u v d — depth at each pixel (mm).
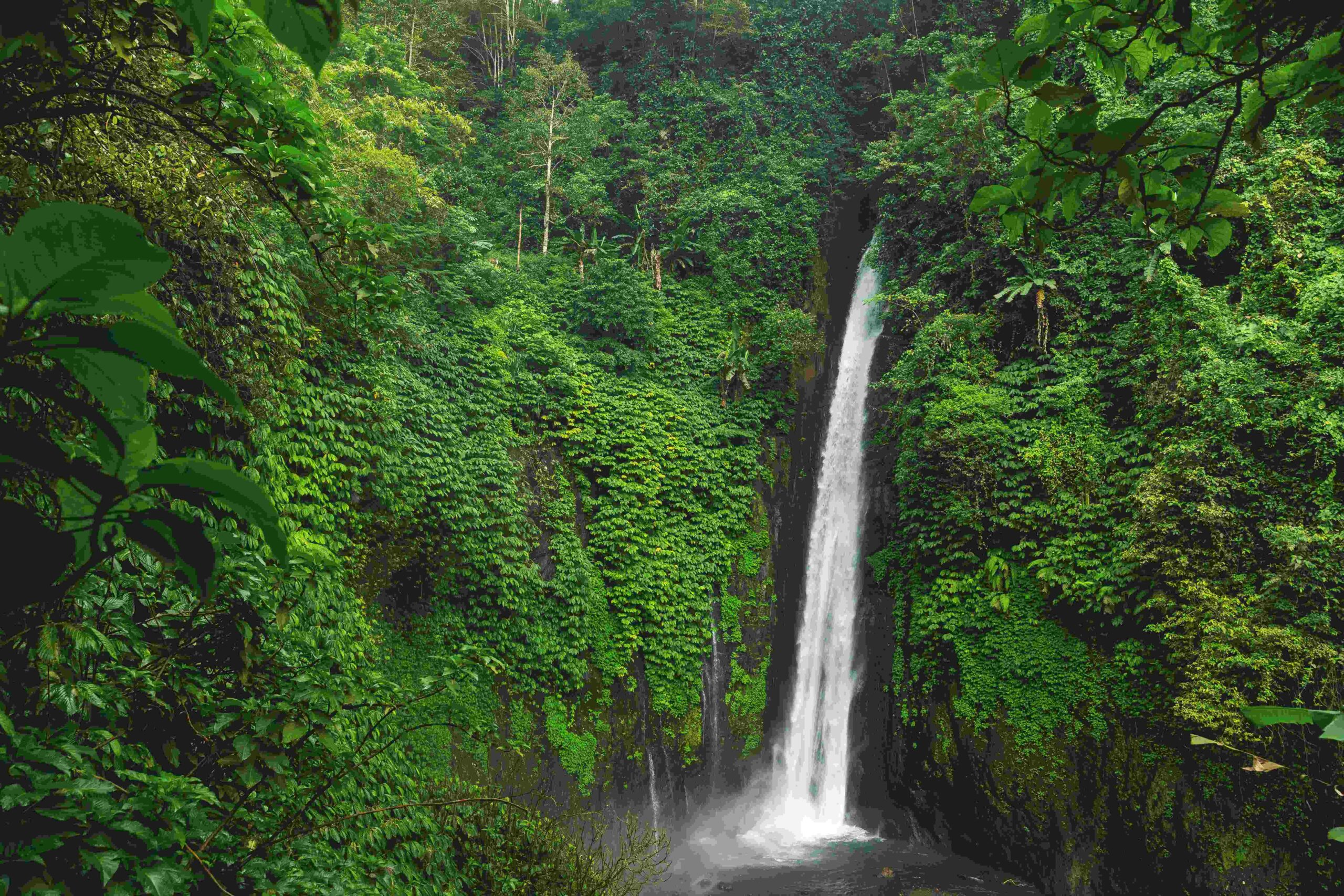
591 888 7586
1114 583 11844
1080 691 12273
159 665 3166
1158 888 10594
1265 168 11734
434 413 13203
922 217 19141
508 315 16906
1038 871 12172
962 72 1660
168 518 846
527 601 13320
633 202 24688
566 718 13414
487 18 29656
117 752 2725
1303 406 9867
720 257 21562
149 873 2232
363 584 10664
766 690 17188
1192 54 1650
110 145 4406
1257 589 9945
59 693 2461
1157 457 11961
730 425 18703
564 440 16188
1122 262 13992
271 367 9164
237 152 2773
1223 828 10023
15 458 785
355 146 14508
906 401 17094
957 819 13656
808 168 23734
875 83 25578
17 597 732
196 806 2820
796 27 26391
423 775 9867
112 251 684
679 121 25062
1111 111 12414
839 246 23094
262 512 834
